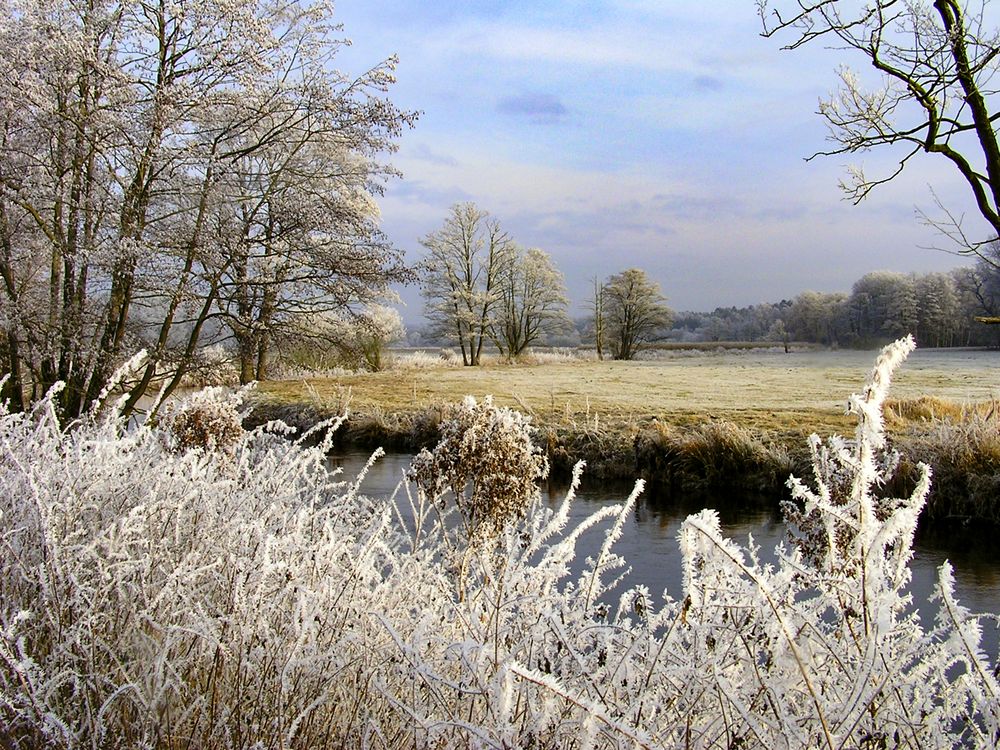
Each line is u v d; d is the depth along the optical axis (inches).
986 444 443.2
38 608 104.6
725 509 468.1
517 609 113.9
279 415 887.7
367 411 847.1
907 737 70.5
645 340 2613.2
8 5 489.1
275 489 153.9
